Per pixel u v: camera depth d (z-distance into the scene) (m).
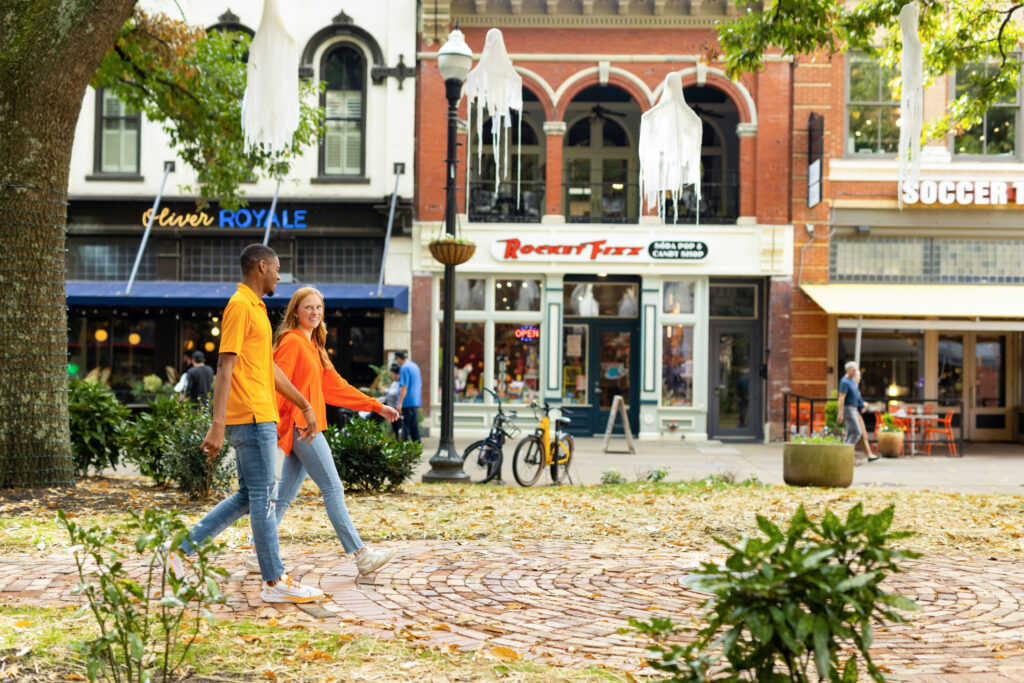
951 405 22.66
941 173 21.83
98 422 10.76
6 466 8.92
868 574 2.34
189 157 16.55
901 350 22.45
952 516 8.96
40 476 9.05
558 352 21.98
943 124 15.07
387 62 21.88
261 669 3.84
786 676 2.42
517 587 5.68
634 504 9.46
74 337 21.94
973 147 22.03
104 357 22.00
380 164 21.88
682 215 22.22
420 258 21.78
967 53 14.28
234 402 5.08
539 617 4.99
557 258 21.81
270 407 5.16
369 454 10.27
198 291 21.05
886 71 21.84
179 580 2.97
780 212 21.81
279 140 14.34
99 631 4.27
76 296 20.41
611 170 23.30
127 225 21.73
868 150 21.98
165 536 2.95
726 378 22.41
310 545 6.87
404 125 21.77
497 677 3.87
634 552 6.88
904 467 16.39
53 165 9.22
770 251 21.69
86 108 21.81
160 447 9.66
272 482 5.16
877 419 19.16
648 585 5.77
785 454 12.08
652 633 2.65
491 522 8.14
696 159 13.62
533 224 21.81
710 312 22.44
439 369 21.97
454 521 8.16
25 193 9.04
